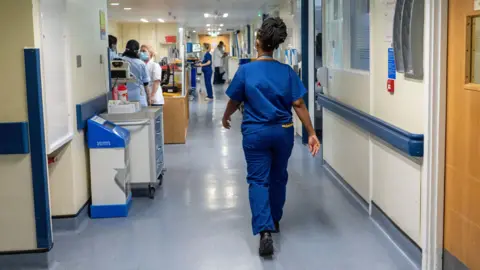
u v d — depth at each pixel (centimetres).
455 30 275
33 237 329
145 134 480
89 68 450
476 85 256
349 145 481
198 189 520
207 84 1495
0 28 307
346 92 485
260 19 1583
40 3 316
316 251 351
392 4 343
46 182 327
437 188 298
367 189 427
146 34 2094
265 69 344
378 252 348
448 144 290
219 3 1179
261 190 346
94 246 370
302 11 770
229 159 666
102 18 501
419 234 318
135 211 451
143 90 646
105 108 504
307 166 617
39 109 315
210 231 397
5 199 325
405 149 317
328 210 443
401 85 336
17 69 310
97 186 432
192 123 1009
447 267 298
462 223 276
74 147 402
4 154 319
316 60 746
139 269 328
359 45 441
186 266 331
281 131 341
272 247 341
